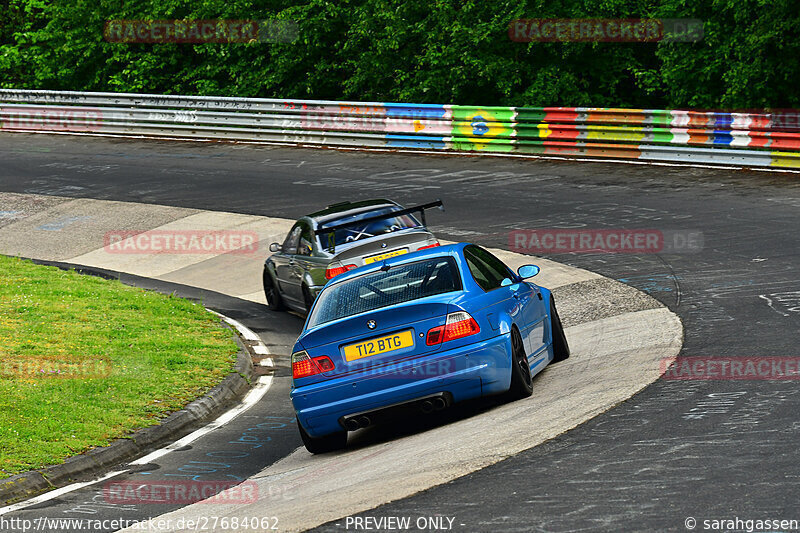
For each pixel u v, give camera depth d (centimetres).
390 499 1358
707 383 1772
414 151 6166
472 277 1861
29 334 2980
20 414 2183
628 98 7219
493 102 7338
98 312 3350
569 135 5528
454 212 4534
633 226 3881
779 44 5456
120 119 7656
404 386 1731
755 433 1429
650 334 2373
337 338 1758
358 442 1950
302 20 7962
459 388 1742
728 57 5816
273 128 6900
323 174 5759
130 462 1997
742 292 2702
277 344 3141
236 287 4025
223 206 5259
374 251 3006
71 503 1688
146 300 3578
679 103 6156
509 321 1827
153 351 2850
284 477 1709
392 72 7656
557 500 1240
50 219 5425
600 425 1577
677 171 4859
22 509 1677
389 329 1747
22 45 9956
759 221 3656
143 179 6112
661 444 1430
